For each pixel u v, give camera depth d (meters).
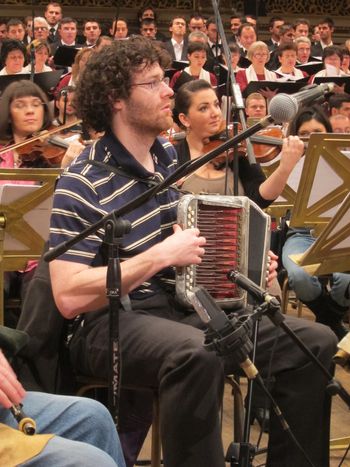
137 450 3.93
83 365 3.56
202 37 12.34
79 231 3.36
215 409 3.22
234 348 2.70
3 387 2.63
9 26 13.11
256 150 5.83
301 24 15.23
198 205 3.46
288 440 3.62
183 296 3.43
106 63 3.51
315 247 4.01
